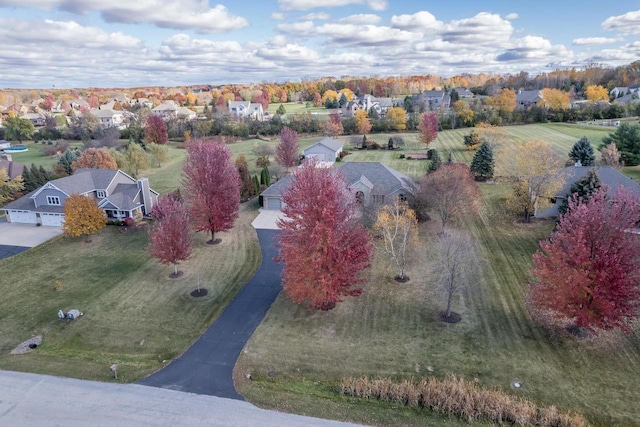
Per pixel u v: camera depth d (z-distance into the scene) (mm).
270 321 24531
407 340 22266
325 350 21609
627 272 19875
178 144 91375
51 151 80875
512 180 41656
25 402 17516
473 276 29047
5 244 37500
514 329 22906
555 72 182875
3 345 22781
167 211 32938
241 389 18453
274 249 35188
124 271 31656
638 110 88250
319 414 16781
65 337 23453
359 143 79875
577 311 20375
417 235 34406
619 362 19953
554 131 80938
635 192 35125
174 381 19078
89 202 37562
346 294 24266
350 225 26641
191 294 27938
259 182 54312
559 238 21766
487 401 17188
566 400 17719
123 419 16516
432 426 16266
